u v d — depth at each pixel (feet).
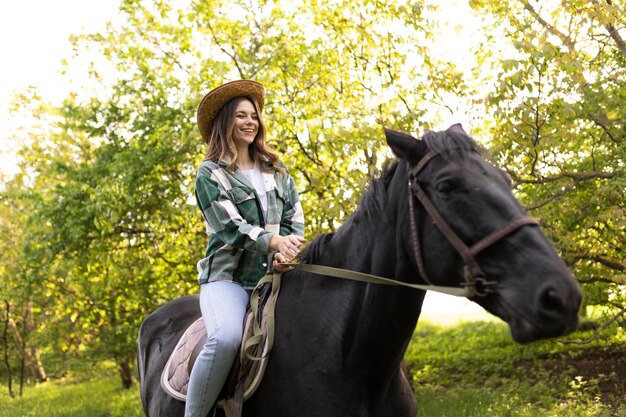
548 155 20.68
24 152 34.68
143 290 27.86
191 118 25.23
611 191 19.01
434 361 31.48
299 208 9.65
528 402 21.90
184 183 26.35
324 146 21.53
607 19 18.53
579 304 5.87
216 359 8.11
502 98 18.52
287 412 7.81
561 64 18.16
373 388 7.72
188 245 26.91
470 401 22.84
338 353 7.72
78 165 29.91
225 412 8.50
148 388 10.87
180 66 27.14
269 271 8.77
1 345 47.52
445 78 22.18
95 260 27.45
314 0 24.30
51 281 31.07
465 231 6.38
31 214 28.14
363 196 7.97
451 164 6.63
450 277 6.63
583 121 21.34
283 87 25.02
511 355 29.09
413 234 6.89
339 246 8.16
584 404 21.09
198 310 11.27
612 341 27.73
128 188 25.57
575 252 20.84
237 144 9.46
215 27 25.58
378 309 7.52
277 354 8.04
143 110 27.55
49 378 50.37
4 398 40.11
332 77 24.58
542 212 20.75
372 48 23.73
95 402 34.55
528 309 5.91
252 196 8.97
